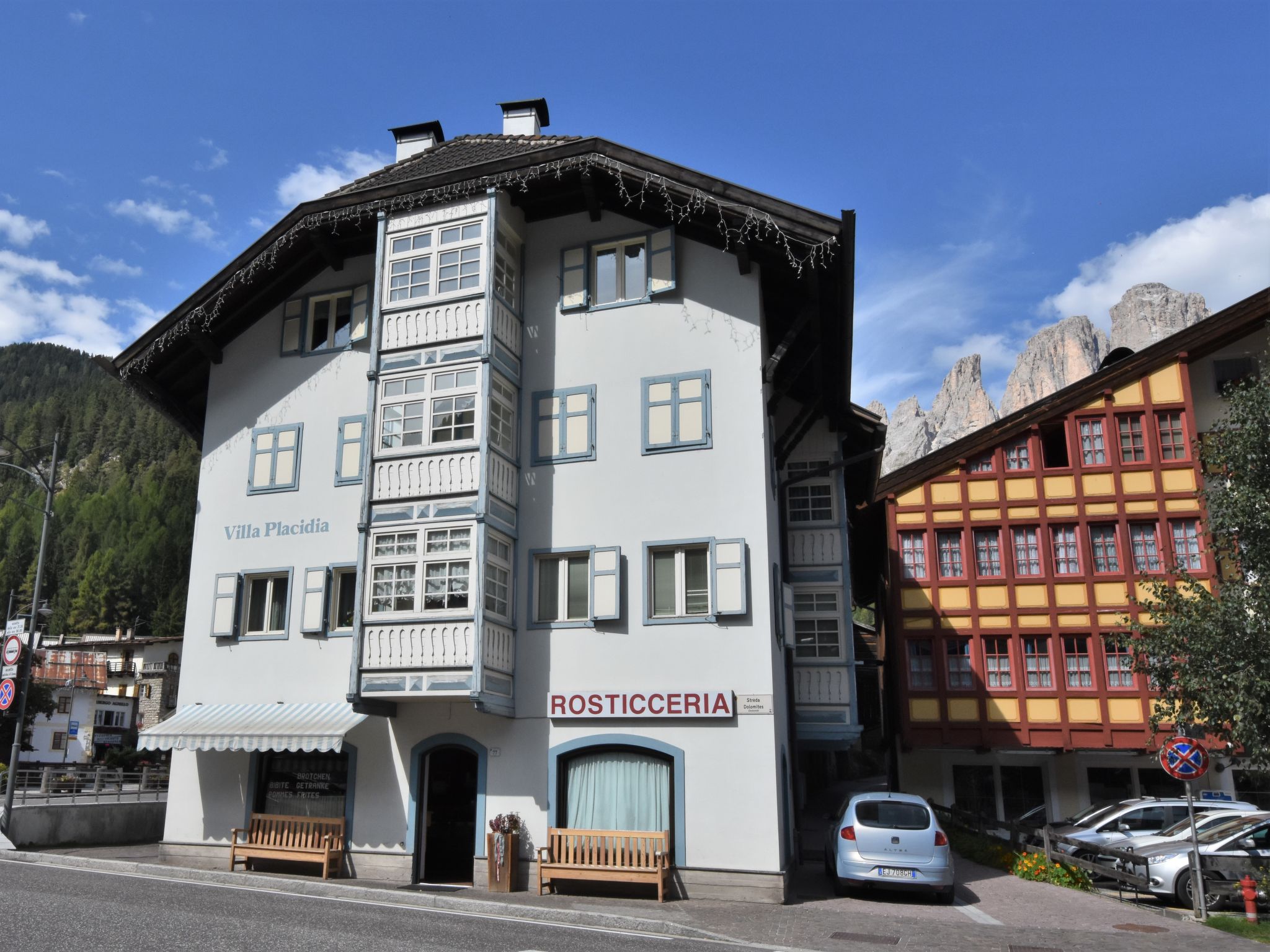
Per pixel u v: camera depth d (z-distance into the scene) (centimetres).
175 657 7175
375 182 2033
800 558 2164
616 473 1744
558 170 1758
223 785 1852
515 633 1723
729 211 1669
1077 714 2447
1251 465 1566
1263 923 1320
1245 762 1873
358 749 1762
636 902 1480
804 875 1845
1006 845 2025
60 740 6506
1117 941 1200
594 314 1833
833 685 2075
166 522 11144
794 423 2077
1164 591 1616
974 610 2552
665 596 1681
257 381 2061
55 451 2284
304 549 1914
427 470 1720
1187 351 2600
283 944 963
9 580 10612
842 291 1717
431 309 1797
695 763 1575
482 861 1639
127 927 1027
